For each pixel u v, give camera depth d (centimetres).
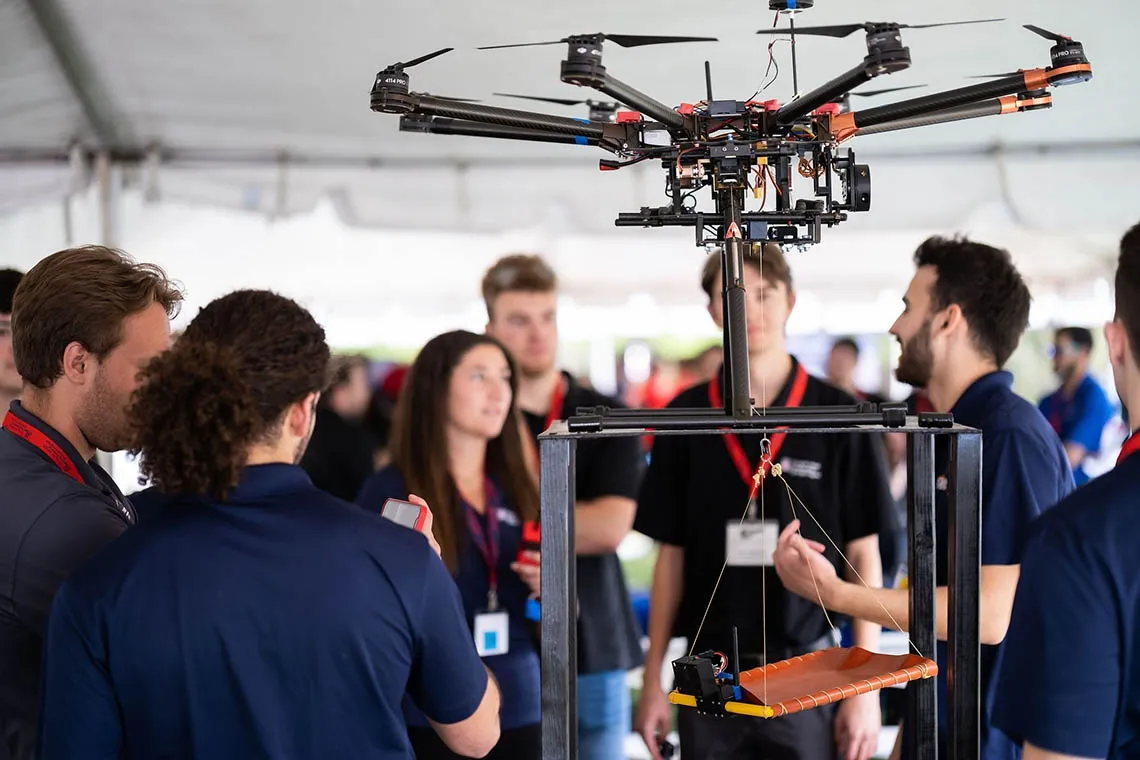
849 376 399
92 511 125
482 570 225
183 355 105
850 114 107
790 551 183
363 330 398
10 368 205
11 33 274
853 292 405
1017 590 106
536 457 272
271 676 104
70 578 106
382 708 108
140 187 370
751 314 225
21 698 123
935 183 373
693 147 106
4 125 338
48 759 105
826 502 222
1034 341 400
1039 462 164
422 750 204
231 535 105
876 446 222
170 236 379
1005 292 178
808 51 288
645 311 407
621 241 401
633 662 252
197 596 103
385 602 107
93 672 104
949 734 123
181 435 102
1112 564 99
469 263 400
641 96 97
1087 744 100
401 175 377
